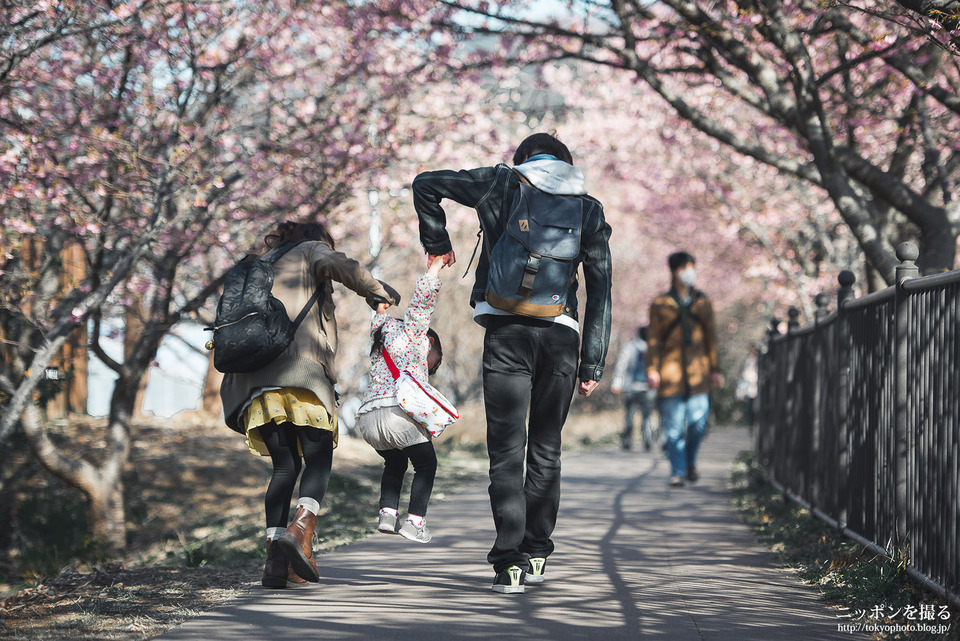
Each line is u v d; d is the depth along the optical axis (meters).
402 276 24.27
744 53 11.30
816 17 12.00
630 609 5.86
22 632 5.34
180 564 8.32
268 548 6.59
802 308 19.56
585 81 20.48
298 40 13.83
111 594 6.41
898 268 6.58
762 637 5.19
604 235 6.23
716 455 19.86
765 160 12.40
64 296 10.41
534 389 6.32
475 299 6.35
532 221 6.00
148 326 12.20
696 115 12.34
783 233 21.36
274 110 13.48
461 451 18.91
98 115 11.45
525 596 6.25
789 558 7.70
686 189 23.81
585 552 8.05
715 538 8.88
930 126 12.37
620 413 32.44
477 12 12.18
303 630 5.34
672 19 13.73
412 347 6.58
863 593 6.10
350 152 12.72
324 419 6.37
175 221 10.37
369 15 13.34
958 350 5.43
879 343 7.23
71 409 17.31
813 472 9.74
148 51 11.21
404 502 11.53
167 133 11.58
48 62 11.33
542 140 6.41
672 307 13.45
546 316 5.98
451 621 5.53
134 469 14.23
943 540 5.66
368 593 6.37
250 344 6.07
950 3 7.50
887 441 6.96
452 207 19.11
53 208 11.07
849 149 11.39
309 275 6.56
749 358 29.42
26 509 12.89
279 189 13.30
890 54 10.66
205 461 14.82
